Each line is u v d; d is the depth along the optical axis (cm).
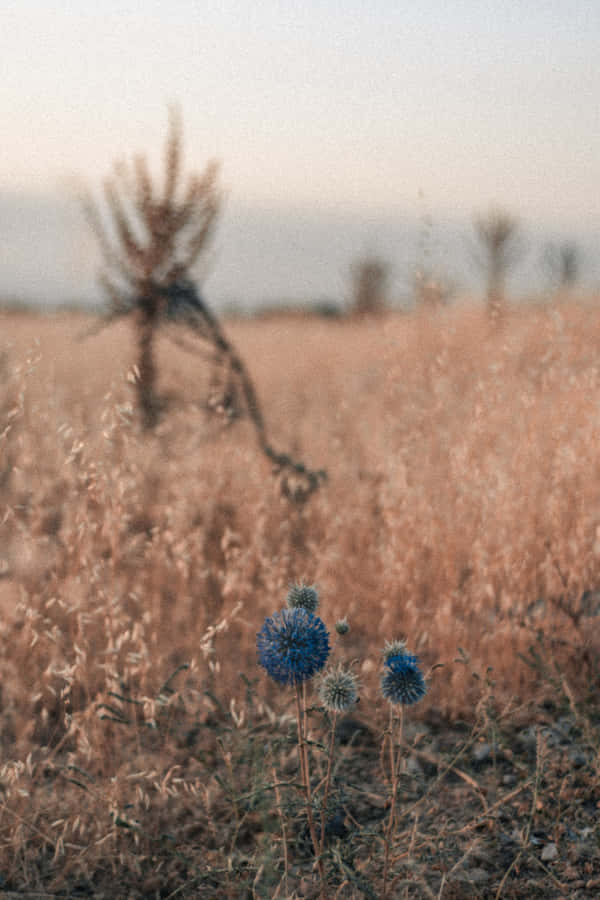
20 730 325
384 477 457
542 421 406
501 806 279
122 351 856
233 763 275
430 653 379
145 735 334
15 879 250
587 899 235
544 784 293
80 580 346
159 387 703
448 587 386
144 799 275
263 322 1936
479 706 288
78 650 295
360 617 416
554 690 321
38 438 411
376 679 354
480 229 1201
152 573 430
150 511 455
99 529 397
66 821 250
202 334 653
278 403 877
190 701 351
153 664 372
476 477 390
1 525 351
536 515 400
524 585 368
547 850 258
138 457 425
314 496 494
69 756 311
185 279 693
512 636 361
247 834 272
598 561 371
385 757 319
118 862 262
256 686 352
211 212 704
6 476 405
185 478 468
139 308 688
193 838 273
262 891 221
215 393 493
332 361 1202
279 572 393
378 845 256
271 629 208
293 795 263
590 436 384
